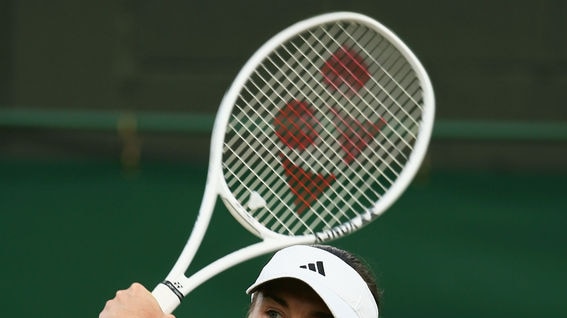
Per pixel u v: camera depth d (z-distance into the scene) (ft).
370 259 105.60
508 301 98.12
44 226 109.19
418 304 97.25
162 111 152.56
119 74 152.25
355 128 55.72
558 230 117.08
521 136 141.08
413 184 137.08
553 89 154.10
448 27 153.28
